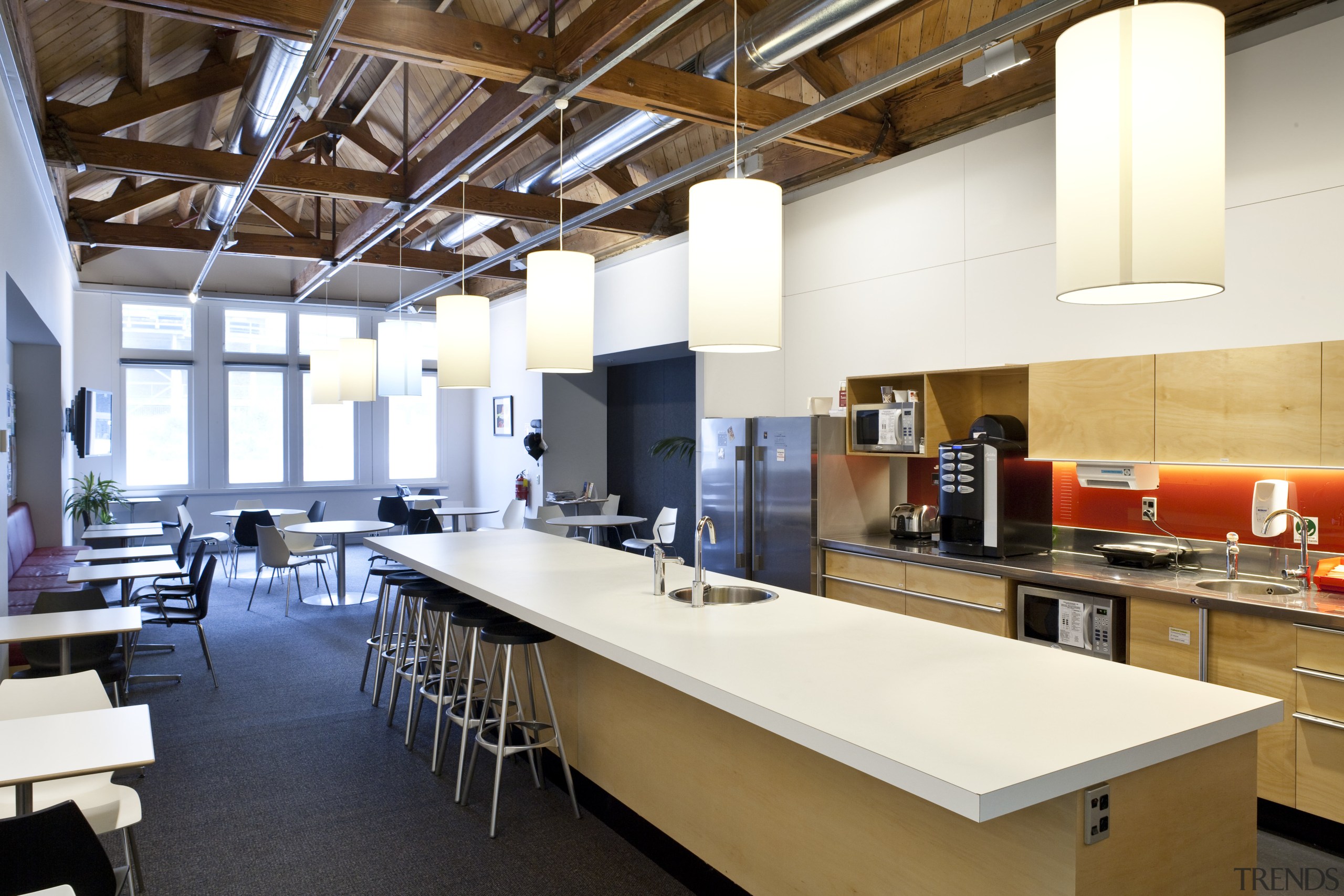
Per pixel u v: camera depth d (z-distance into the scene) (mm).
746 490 6164
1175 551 4422
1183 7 1788
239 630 7516
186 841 3527
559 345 4070
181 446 11930
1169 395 4062
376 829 3631
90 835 2098
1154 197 1784
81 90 6445
